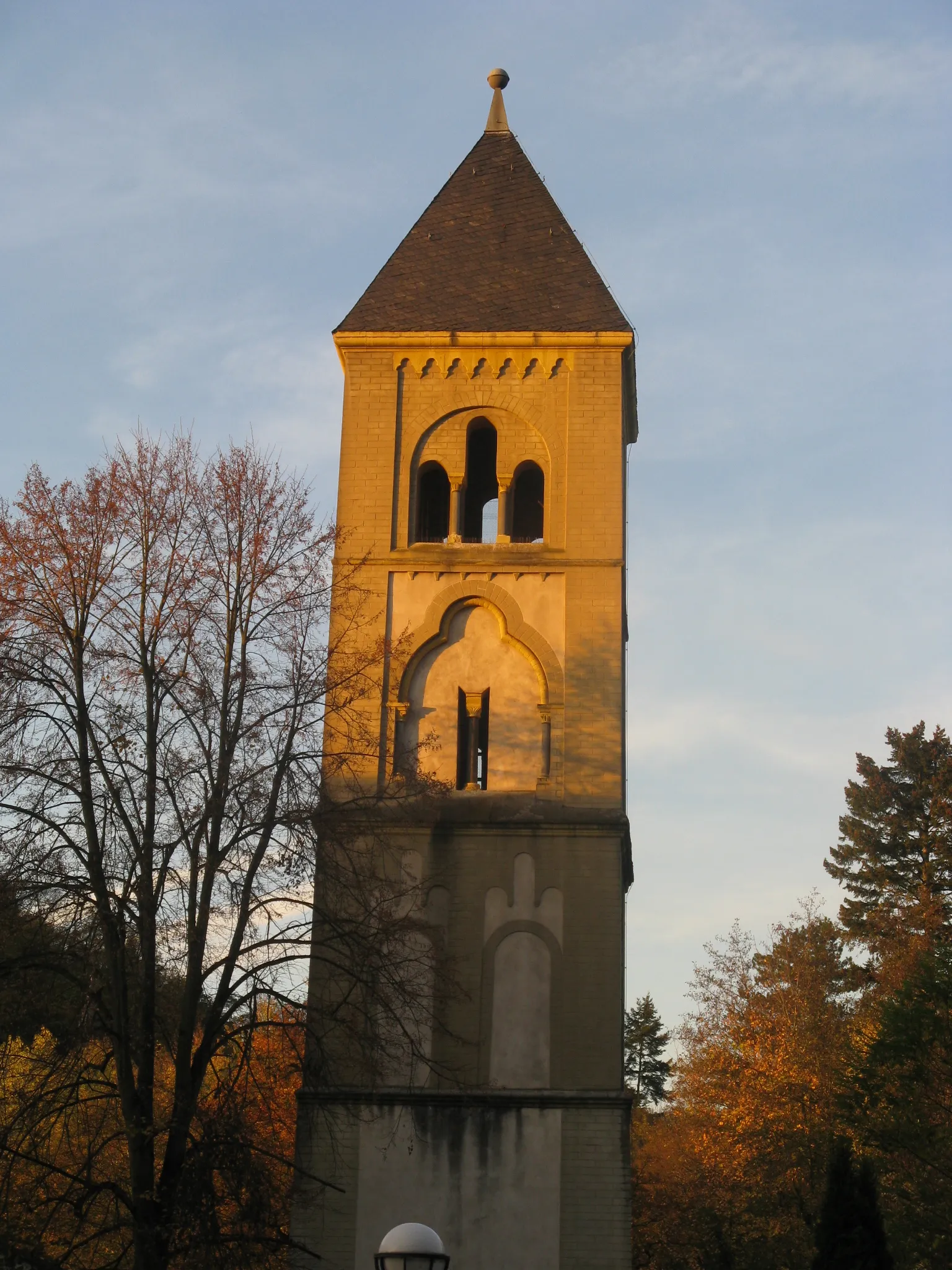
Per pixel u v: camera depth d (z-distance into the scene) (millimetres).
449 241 45250
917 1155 41188
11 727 32500
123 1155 34094
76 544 34188
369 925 33500
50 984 32000
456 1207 34781
